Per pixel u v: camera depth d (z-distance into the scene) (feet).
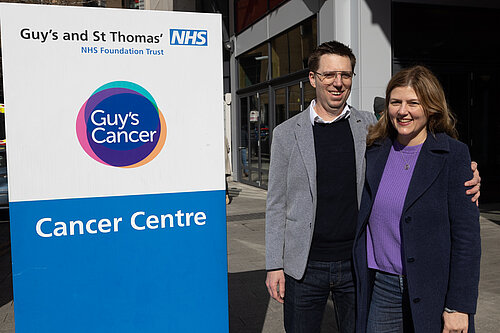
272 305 13.11
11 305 13.70
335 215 7.11
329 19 26.84
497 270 15.46
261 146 39.19
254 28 38.93
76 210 6.90
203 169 7.47
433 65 26.58
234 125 44.86
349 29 25.53
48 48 6.63
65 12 6.67
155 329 7.39
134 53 7.01
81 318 7.03
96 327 7.11
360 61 24.76
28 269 6.75
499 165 29.37
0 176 26.73
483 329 11.14
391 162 6.75
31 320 6.80
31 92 6.59
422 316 6.26
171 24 7.15
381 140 6.96
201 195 7.48
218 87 7.44
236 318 12.21
